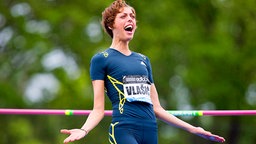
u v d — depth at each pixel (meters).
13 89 45.22
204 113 17.17
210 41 43.66
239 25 44.69
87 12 44.41
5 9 44.88
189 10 44.62
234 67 43.97
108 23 12.66
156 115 12.92
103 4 43.72
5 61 45.75
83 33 44.59
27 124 47.44
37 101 48.62
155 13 43.72
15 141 47.75
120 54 12.52
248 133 51.19
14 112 17.17
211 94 43.97
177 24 44.06
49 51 44.28
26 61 46.19
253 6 43.16
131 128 12.02
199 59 43.69
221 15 44.31
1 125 48.03
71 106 45.56
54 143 51.59
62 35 44.81
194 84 43.72
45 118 50.34
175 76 49.88
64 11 43.97
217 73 44.19
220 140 12.92
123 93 12.20
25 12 45.38
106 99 45.16
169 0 44.22
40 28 45.19
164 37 43.56
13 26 45.72
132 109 12.11
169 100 52.62
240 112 17.12
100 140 52.59
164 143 57.12
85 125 12.04
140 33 43.50
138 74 12.40
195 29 44.16
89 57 44.12
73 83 44.78
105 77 12.46
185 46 44.12
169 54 45.19
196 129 12.87
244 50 44.09
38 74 45.50
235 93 44.34
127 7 12.67
